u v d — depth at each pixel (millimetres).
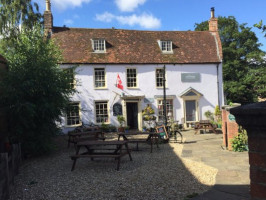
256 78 28484
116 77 19641
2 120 9484
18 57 10297
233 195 4672
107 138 15500
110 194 5215
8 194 5148
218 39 22797
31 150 9875
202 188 5293
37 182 6418
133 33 22062
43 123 10266
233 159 8031
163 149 10742
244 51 30328
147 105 20062
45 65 9953
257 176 1558
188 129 19828
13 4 19000
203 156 8773
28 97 9805
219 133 16406
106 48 20281
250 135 1593
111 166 7770
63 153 10711
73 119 19047
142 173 6746
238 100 31047
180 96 20516
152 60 20312
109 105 19469
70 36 20312
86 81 19078
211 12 23625
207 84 21156
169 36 22562
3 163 5027
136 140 10453
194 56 21281
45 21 19938
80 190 5574
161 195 4984
